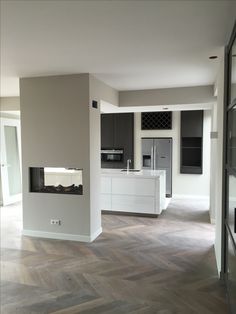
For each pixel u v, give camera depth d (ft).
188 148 25.68
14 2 6.75
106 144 27.02
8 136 23.76
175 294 9.57
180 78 14.84
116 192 19.53
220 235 10.73
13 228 16.69
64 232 14.73
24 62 11.84
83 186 14.24
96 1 6.73
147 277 10.75
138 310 8.67
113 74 13.97
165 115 25.99
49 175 16.75
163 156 26.08
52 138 14.46
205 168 25.48
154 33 8.72
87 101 13.82
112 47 10.00
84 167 14.08
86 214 14.30
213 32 8.63
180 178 26.13
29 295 9.50
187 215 19.69
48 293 9.62
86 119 13.89
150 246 13.87
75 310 8.66
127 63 12.07
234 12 7.27
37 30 8.48
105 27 8.27
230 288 8.71
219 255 11.03
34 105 14.61
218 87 11.98
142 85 16.62
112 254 12.89
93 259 12.35
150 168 26.43
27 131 14.82
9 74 13.98
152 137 26.48
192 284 10.23
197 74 13.96
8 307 8.81
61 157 14.38
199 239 14.83
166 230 16.33
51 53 10.67
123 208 19.44
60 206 14.69
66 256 12.67
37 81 14.49
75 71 13.39
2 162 22.56
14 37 9.03
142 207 19.06
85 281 10.44
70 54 10.80
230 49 9.07
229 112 9.43
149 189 18.88
